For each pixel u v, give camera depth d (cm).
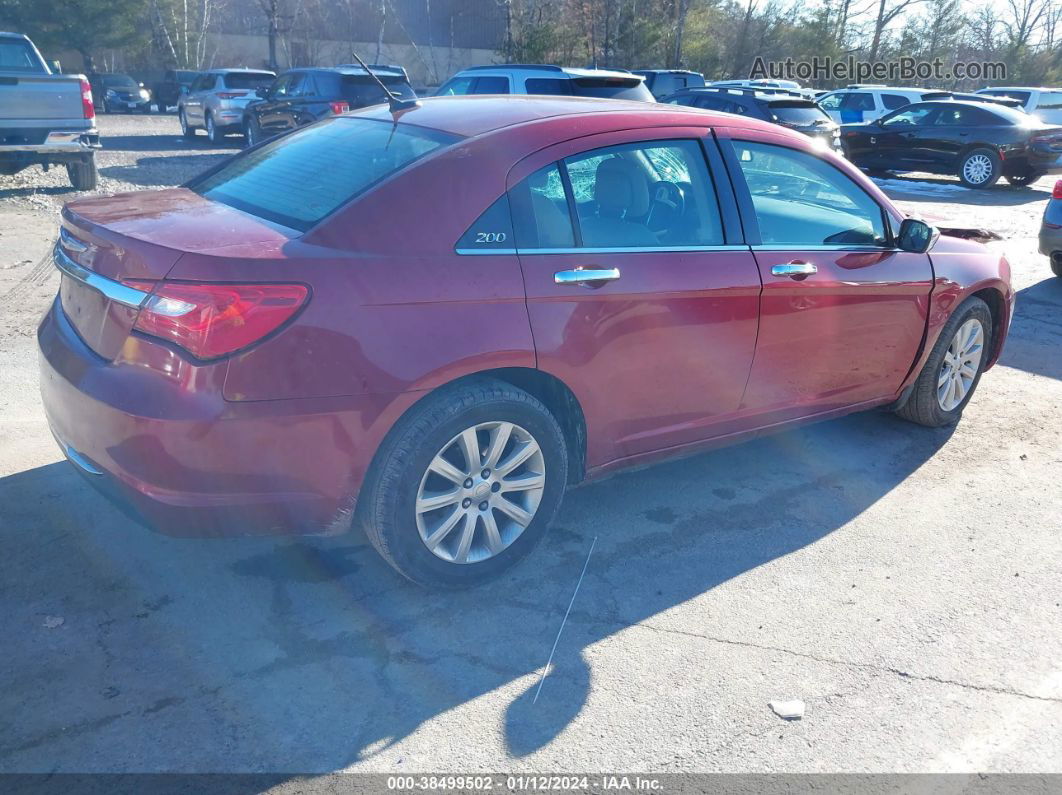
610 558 385
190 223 325
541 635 331
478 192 331
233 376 284
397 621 335
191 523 297
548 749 277
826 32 4294
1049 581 382
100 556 364
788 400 435
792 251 411
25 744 269
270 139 434
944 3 4494
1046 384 632
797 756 279
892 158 1891
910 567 389
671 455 407
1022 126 1738
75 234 333
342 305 297
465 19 4672
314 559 371
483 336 322
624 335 360
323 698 294
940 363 504
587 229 356
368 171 338
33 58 1157
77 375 309
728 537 407
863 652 330
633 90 1335
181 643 316
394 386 307
